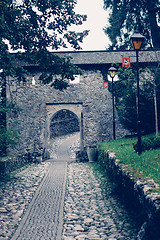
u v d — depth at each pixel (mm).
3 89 18922
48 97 19125
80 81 19281
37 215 5668
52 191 7938
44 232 4668
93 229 4902
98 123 19047
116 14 22266
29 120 18875
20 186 8680
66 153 21938
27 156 15477
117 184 7219
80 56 19469
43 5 10406
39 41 10648
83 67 19375
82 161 16203
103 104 19156
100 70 19344
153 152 8734
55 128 29750
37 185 8852
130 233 4516
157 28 21125
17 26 9031
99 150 13922
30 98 19047
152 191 4191
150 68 14195
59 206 6355
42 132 18844
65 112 32375
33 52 10648
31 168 13258
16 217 5547
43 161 16734
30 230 4773
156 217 3535
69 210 6082
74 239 4402
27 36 10188
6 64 9922
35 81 19172
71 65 10984
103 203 6570
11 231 4746
